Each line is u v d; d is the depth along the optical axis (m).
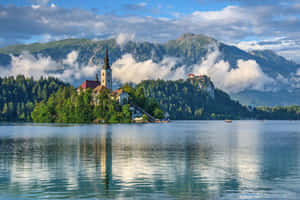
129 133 131.12
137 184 35.56
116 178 38.47
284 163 50.41
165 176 39.81
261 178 38.81
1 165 47.31
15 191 32.69
